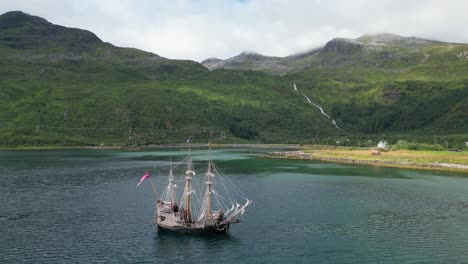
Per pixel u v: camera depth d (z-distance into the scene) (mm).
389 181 140750
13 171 157625
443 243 71125
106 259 62500
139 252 65688
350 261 62594
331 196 111938
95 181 134375
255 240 72125
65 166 177500
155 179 139500
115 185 126625
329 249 67750
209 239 72562
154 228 78875
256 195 113000
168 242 70625
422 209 96625
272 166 188875
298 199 107562
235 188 124250
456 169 177500
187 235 74562
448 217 88938
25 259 62062
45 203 99688
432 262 62344
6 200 102750
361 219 86750
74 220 83875
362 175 156500
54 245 68438
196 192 116375
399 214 91375
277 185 130500
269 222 83812
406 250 67500
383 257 64375
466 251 67125
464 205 101188
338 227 80562
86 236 73375
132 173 154875
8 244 68625
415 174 160250
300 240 72250
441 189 124375
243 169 175625
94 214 88938
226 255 64750
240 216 88625
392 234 76188
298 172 165500
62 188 120688
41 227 78750
